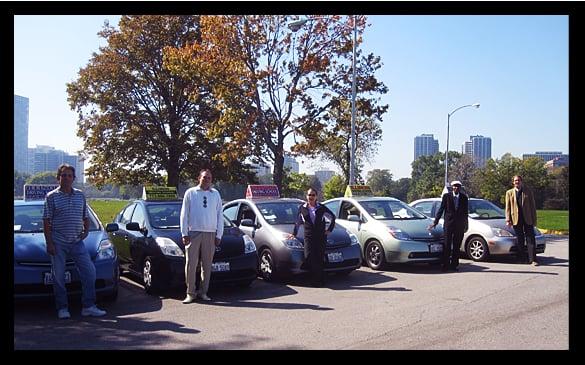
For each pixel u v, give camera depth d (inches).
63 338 251.6
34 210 363.3
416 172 3762.3
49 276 296.4
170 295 356.8
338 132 1014.4
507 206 485.1
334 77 949.8
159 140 1429.6
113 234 438.0
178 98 1438.2
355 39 852.6
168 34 1409.9
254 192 636.7
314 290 370.6
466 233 510.3
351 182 854.5
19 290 291.3
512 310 298.7
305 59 926.4
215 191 343.6
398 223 465.1
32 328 268.8
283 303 327.9
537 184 2623.0
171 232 371.6
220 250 356.2
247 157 979.3
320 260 384.8
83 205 297.4
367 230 468.1
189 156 1422.2
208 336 254.5
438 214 447.5
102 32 1446.9
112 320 286.2
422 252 439.5
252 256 367.6
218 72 923.4
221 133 972.6
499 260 506.6
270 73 920.9
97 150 1424.7
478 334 251.4
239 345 239.6
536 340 241.3
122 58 1412.4
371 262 463.5
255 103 937.5
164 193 544.4
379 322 276.5
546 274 422.0
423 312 297.1
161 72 1413.6
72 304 323.9
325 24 933.8
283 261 392.8
